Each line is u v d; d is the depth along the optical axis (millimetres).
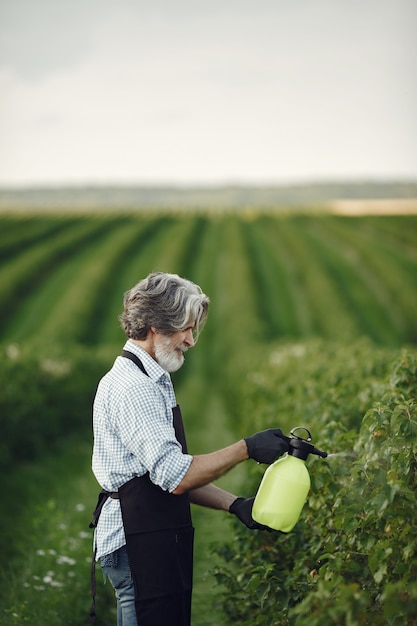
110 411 3246
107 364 19328
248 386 15195
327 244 48781
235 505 3518
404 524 3238
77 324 34969
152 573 3193
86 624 5250
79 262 44438
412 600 2771
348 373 7234
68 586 5574
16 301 38656
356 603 2811
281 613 3693
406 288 39531
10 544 7004
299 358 13672
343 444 4184
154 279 3330
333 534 3748
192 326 3320
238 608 4477
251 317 36500
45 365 15234
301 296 41469
